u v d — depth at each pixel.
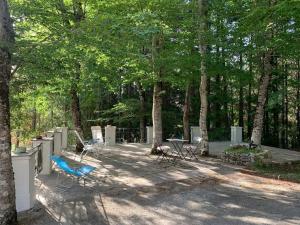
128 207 7.30
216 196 8.16
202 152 14.05
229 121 28.78
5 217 5.96
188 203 7.60
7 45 5.82
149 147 16.94
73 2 12.00
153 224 6.35
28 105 17.30
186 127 18.73
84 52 8.39
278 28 12.21
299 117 27.33
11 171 6.11
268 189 8.83
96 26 7.91
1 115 5.95
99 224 6.34
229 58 14.81
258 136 14.20
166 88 26.27
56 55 7.47
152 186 8.99
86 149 12.80
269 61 14.00
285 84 22.83
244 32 12.46
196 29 13.35
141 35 8.16
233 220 6.52
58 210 7.05
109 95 27.23
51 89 12.28
